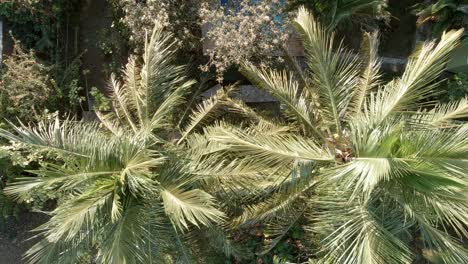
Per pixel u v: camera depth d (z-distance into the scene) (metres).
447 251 5.55
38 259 6.41
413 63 6.12
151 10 7.32
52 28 8.90
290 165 6.02
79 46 9.55
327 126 6.68
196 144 6.75
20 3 8.16
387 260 5.47
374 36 6.62
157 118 6.48
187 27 7.83
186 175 6.17
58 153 5.79
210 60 7.59
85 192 5.70
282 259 7.57
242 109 7.38
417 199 5.25
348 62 6.93
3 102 7.91
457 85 7.63
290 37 7.61
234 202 6.64
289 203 6.49
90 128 6.21
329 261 6.00
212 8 7.63
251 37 7.03
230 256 7.72
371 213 5.92
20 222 9.10
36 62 8.20
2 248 9.02
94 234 6.17
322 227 6.04
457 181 4.45
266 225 7.26
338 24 7.84
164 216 6.40
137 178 5.59
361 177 4.75
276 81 6.62
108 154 5.76
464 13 7.32
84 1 9.55
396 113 5.84
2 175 8.10
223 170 6.21
